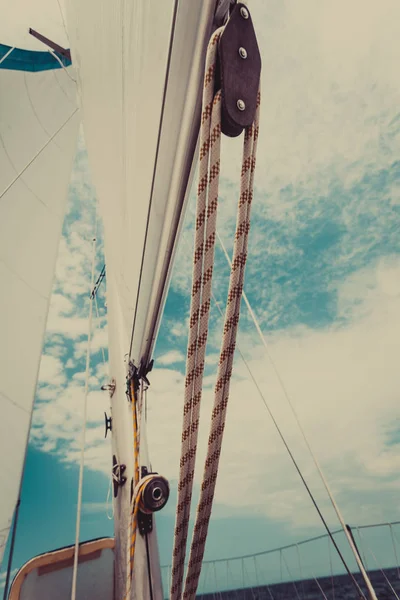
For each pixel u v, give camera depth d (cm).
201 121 71
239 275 85
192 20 67
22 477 511
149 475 144
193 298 84
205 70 69
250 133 75
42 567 246
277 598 3209
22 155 685
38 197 690
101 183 206
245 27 68
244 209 81
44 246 677
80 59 250
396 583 2711
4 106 677
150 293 122
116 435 214
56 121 759
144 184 109
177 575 97
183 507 95
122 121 136
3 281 591
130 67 113
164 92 77
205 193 76
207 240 81
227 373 90
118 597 192
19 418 535
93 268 397
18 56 728
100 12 152
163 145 85
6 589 252
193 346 88
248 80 68
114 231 175
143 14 93
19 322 591
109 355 238
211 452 92
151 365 163
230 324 87
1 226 617
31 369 582
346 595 2764
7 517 477
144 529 179
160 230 101
